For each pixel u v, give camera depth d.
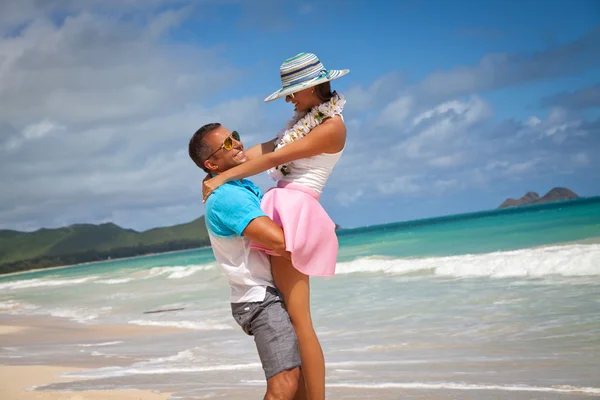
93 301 18.25
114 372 6.95
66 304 18.34
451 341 7.00
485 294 10.10
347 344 7.45
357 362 6.43
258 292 3.38
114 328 11.27
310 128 3.49
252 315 3.38
